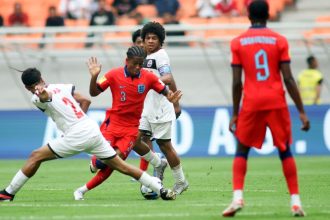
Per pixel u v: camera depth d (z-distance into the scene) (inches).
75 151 1300.4
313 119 2778.1
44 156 1315.2
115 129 1378.0
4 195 1352.1
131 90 1359.5
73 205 1289.4
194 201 1352.1
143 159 1600.6
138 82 1358.3
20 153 2780.5
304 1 3693.4
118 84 1363.2
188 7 3592.5
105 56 3312.0
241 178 1112.8
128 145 1375.5
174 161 1462.8
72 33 3442.4
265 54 1109.7
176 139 2765.7
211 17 3523.6
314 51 3309.5
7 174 2118.6
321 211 1195.3
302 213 1116.5
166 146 1465.3
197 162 2504.9
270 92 1106.1
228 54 3299.7
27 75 1284.4
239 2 3595.0
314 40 3309.5
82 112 1307.8
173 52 3314.5
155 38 1471.5
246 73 1119.6
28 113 2797.7
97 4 3602.4
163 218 1109.1
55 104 1285.7
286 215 1139.9
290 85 1104.2
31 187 1680.6
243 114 1114.1
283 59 1107.3
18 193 1530.5
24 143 2783.0
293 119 2783.0
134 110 1375.5
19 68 3326.8
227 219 1098.7
